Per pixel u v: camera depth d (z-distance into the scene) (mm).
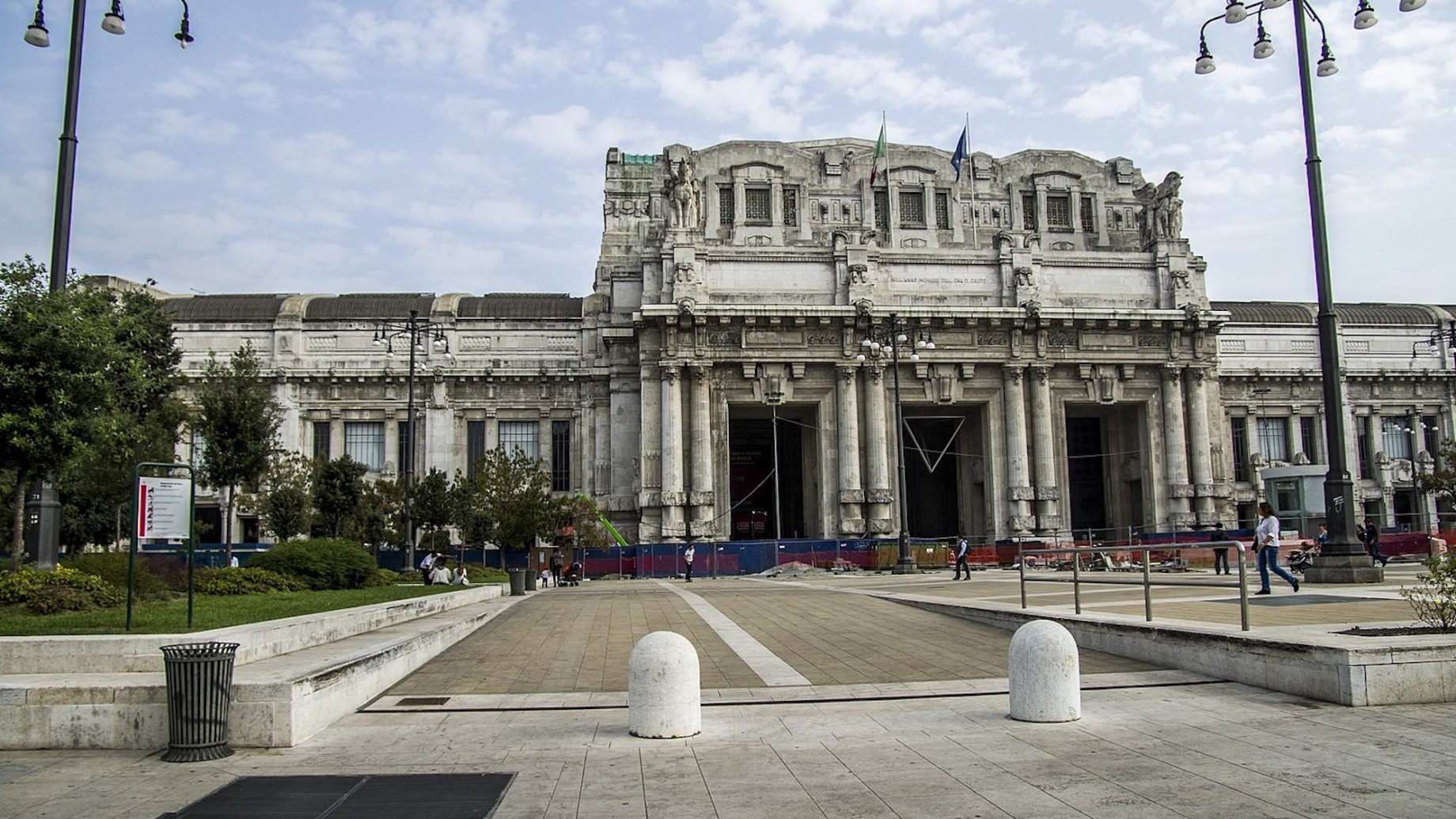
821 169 80125
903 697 14742
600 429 75062
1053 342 73625
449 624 22562
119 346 24953
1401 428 85938
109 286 70875
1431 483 70000
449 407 74750
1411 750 10625
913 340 71188
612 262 81625
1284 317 86375
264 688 12359
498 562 67438
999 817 8812
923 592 33656
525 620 27797
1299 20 29719
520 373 74875
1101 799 9242
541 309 78812
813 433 76062
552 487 74938
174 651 11875
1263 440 83750
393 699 15500
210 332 74375
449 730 13219
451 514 60094
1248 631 15484
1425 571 35500
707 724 13180
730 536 72188
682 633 23375
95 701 12531
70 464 22047
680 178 72312
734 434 84688
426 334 75000
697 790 9984
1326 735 11422
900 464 58375
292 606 22016
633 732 12516
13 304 21656
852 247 72062
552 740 12477
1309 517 62969
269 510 55812
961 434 78500
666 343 69688
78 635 15859
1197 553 50906
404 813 9406
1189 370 75312
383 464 73812
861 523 69500
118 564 23219
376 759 11672
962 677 16531
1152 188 80250
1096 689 14852
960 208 80688
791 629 23734
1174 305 74938
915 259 73125
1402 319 87688
